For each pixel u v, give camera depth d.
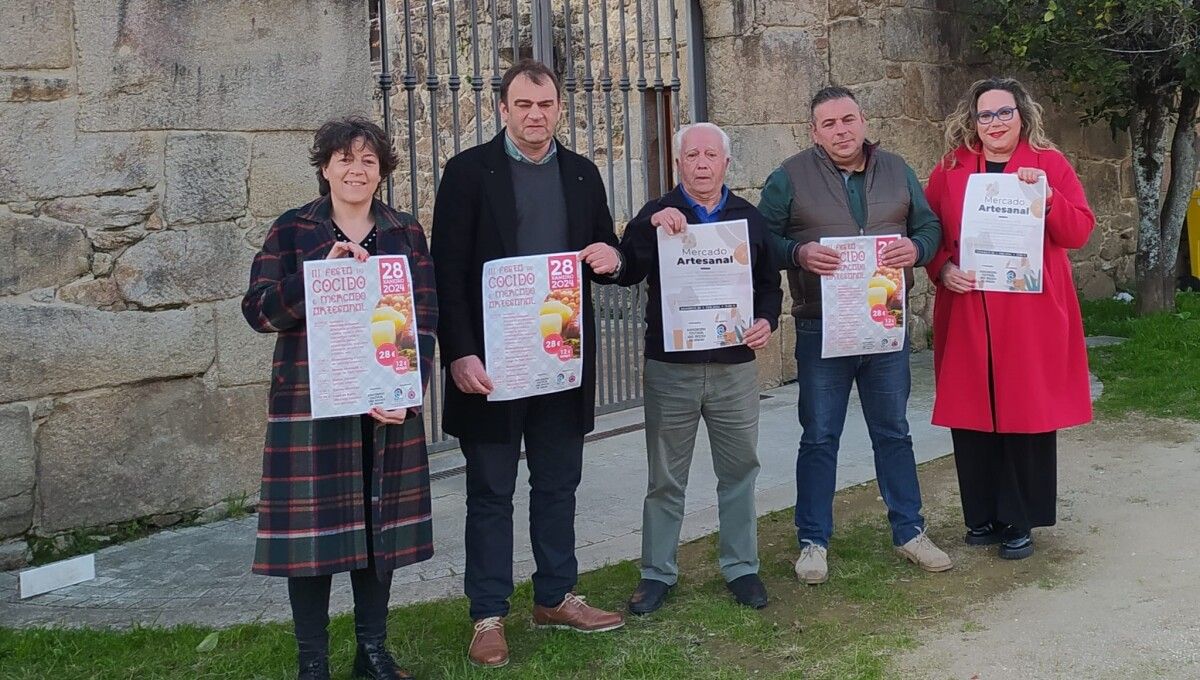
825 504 4.12
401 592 4.04
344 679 3.33
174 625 3.79
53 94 4.61
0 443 4.51
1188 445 5.59
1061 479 5.18
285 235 3.11
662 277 3.66
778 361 7.59
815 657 3.43
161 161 4.89
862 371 4.14
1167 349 7.53
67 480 4.70
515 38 6.08
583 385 3.55
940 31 8.52
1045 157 4.12
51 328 4.63
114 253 4.79
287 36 5.19
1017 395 4.04
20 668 3.44
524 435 3.62
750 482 3.88
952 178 4.19
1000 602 3.81
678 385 3.72
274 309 2.99
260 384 5.22
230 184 5.07
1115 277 10.28
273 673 3.35
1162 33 7.76
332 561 3.01
